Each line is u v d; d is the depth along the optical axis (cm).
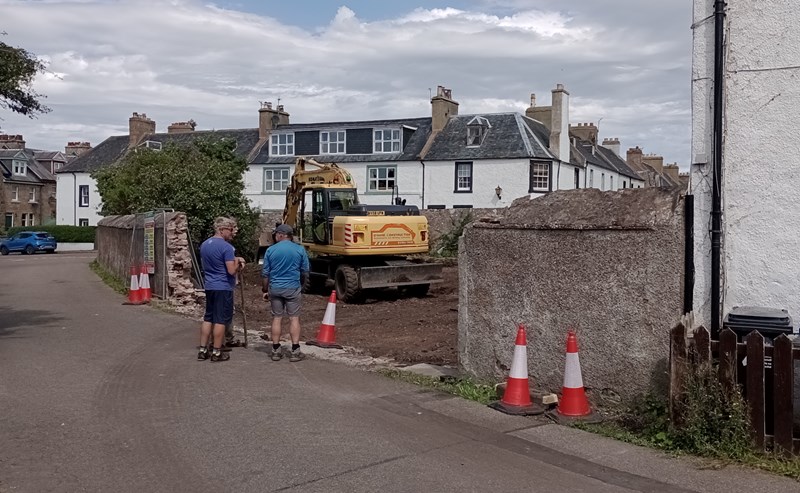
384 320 1474
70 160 6488
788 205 652
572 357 696
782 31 653
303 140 4875
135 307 1562
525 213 783
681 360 608
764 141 661
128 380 859
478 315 830
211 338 997
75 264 3369
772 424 587
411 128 4641
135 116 5872
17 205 6462
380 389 822
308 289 2050
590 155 4972
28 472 554
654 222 675
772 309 633
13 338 1148
